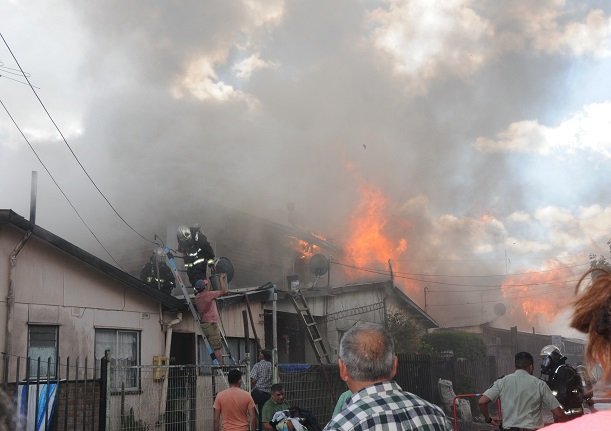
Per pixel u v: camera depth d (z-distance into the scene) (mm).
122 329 13938
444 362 20641
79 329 13047
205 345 15773
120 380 12961
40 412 9945
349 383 3453
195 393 13125
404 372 18594
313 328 20188
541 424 7691
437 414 3328
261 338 17781
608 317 1673
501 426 8023
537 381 7703
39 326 12414
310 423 8523
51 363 12469
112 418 11867
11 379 11641
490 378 23359
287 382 14703
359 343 3395
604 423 1597
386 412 3221
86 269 13375
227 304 16844
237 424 9484
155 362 14367
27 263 12336
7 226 12008
